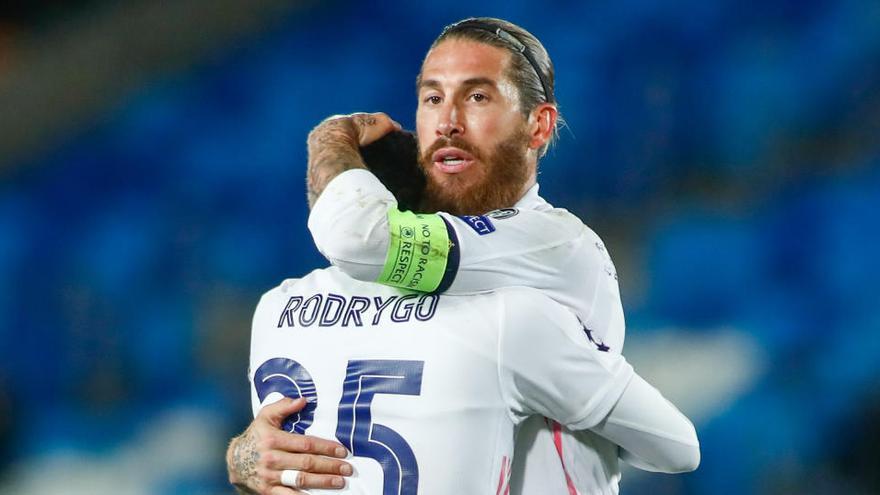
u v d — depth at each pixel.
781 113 28.23
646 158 28.52
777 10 28.91
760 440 24.16
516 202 7.88
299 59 29.97
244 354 26.52
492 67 7.68
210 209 28.59
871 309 25.78
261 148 29.25
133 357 26.59
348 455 6.99
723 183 27.94
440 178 7.72
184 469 24.42
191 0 28.03
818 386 24.95
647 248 27.48
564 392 6.94
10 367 26.33
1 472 24.86
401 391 6.91
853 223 26.61
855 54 28.17
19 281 27.08
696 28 29.12
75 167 27.64
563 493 7.29
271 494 7.04
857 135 27.64
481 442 6.82
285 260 28.41
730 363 25.53
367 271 6.77
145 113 28.12
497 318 6.84
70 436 25.27
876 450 23.70
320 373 7.24
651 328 26.41
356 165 7.21
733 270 26.64
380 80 30.08
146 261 27.77
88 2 27.02
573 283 7.26
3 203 27.17
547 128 7.99
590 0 29.92
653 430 7.12
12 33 26.38
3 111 26.58
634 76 29.27
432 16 30.28
